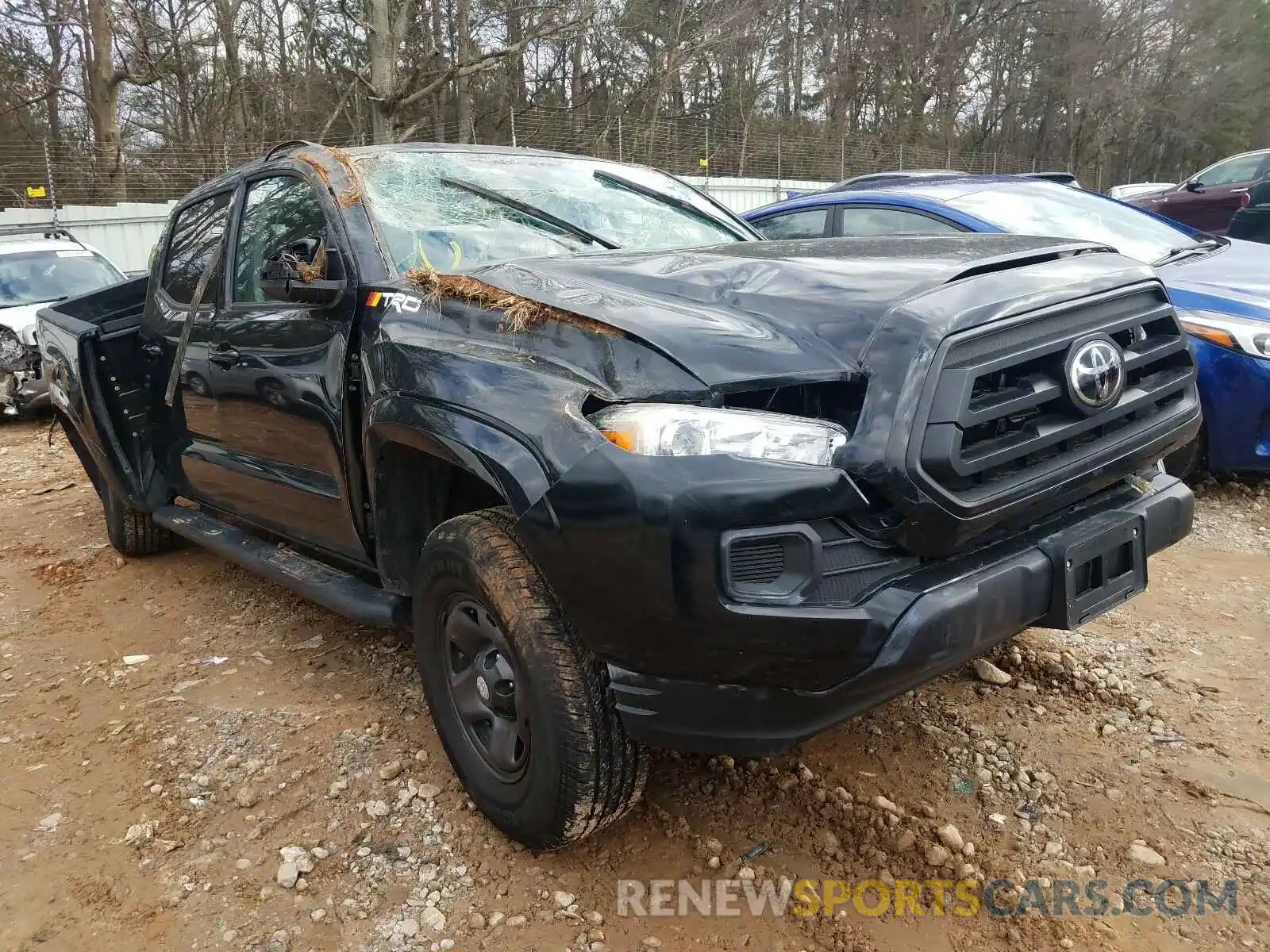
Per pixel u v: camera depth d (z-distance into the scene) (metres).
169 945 2.29
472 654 2.60
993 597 2.14
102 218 16.83
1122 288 2.50
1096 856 2.47
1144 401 2.47
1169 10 39.19
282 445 3.47
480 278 2.71
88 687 3.66
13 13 21.48
